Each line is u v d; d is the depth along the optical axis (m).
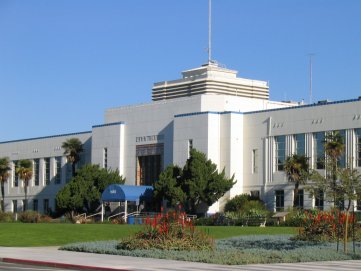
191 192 74.38
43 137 106.56
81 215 83.62
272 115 75.75
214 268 25.23
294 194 70.88
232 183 75.81
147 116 88.50
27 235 43.97
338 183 32.59
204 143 78.56
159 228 32.56
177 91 130.25
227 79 125.81
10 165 112.25
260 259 28.16
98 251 32.47
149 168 87.19
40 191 105.31
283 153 74.12
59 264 26.58
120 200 79.50
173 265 26.28
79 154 99.75
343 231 36.97
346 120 68.12
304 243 37.44
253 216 67.56
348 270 25.17
